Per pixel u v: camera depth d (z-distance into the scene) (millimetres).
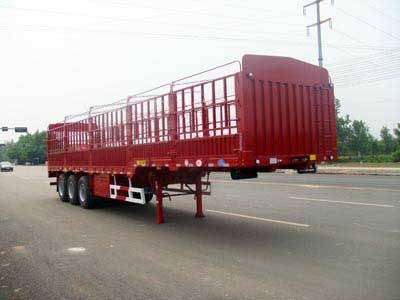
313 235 7957
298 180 22078
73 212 12531
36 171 56906
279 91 7609
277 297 4746
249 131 6930
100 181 12562
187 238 8133
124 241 8023
